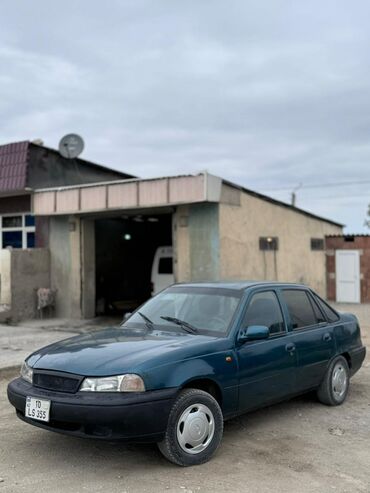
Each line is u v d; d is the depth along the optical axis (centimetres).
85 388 451
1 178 1620
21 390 487
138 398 443
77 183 1775
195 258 1392
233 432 573
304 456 505
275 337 591
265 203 1602
